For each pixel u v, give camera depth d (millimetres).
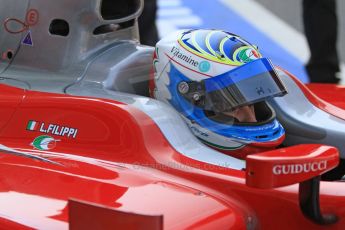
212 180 7359
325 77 15898
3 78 8695
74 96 8047
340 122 9383
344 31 21250
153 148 7586
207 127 8070
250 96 7895
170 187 7035
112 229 5566
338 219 7137
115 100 7914
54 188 6801
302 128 9281
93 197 6648
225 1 23344
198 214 6578
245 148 8023
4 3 8961
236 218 6742
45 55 8742
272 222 7266
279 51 20031
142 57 8758
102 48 8758
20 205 6477
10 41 8945
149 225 5453
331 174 9406
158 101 8062
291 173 6363
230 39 8195
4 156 7637
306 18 15828
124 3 8992
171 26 20922
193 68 8008
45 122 8000
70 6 8562
